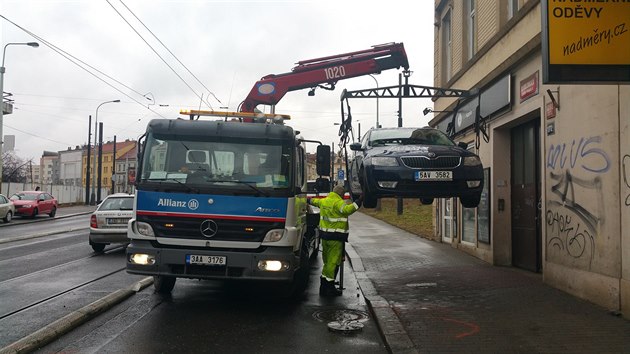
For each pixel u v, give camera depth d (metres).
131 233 6.89
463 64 14.62
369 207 8.95
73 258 12.48
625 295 6.17
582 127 7.17
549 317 6.34
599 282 6.75
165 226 6.82
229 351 5.39
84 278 9.69
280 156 7.19
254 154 7.20
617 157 6.32
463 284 8.83
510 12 11.27
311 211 9.55
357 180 10.43
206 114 8.30
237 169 7.12
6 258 12.45
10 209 26.38
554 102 7.93
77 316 6.36
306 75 12.75
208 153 7.17
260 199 6.89
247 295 8.33
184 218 6.81
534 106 8.95
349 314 7.12
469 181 8.27
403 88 11.28
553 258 8.16
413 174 8.17
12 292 8.32
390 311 6.82
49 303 7.51
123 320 6.61
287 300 8.04
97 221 13.27
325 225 8.54
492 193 11.27
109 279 9.59
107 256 12.85
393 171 8.22
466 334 5.75
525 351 5.13
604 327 5.85
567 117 7.62
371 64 12.84
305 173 8.47
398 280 9.41
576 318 6.25
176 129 7.27
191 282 9.37
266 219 6.85
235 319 6.77
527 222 10.42
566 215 7.66
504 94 10.31
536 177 9.95
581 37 5.62
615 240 6.38
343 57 13.05
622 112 6.20
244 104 12.66
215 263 6.68
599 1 5.62
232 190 6.88
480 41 12.98
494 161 11.27
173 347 5.49
